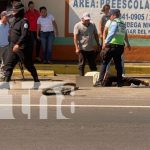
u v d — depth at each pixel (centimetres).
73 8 3419
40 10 3291
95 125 1845
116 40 2669
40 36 3275
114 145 1600
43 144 1603
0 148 1558
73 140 1652
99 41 3112
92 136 1700
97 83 2734
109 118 1959
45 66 3212
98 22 3412
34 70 2658
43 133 1731
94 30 2892
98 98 2395
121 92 2570
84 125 1844
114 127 1819
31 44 2611
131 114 2036
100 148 1565
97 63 3244
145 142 1638
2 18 2889
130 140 1658
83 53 2883
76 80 2723
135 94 2522
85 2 3416
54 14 3425
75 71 3206
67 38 3434
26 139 1658
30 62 2636
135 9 3428
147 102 2306
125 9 3425
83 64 2895
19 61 2767
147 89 2677
